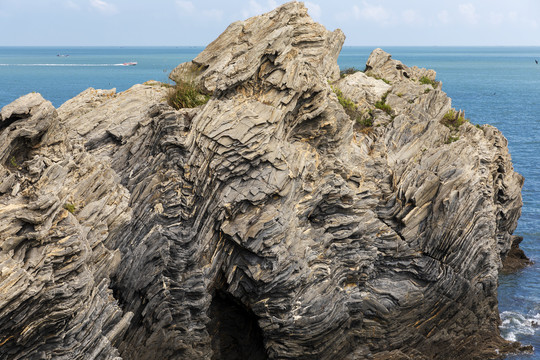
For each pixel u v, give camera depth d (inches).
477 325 1514.5
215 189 1139.9
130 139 1192.2
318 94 1298.0
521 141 3907.5
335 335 1254.9
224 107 1180.5
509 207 1870.1
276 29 1357.0
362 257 1331.2
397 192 1435.8
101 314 903.7
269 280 1131.9
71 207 914.1
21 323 752.3
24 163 855.7
